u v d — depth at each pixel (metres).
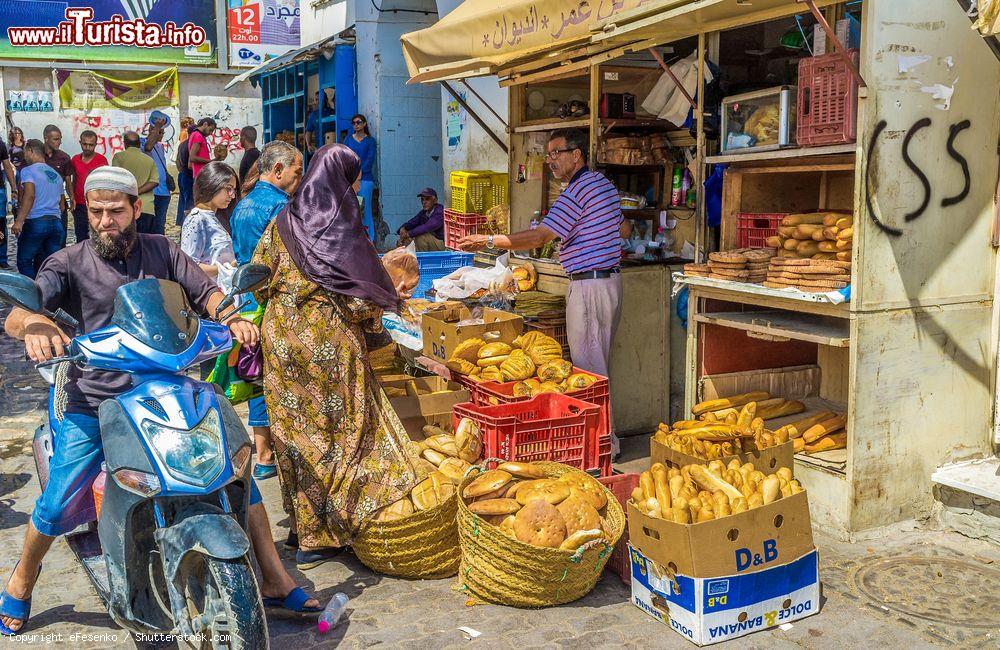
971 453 4.50
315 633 3.47
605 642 3.38
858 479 4.19
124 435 2.80
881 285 4.10
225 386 4.75
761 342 5.34
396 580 3.92
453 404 4.80
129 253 3.36
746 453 4.08
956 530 4.33
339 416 3.93
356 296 3.88
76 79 20.55
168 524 2.88
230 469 2.84
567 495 3.71
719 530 3.34
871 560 4.05
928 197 4.15
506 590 3.59
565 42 5.14
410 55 6.62
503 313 5.50
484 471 3.95
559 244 6.48
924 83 4.04
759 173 5.02
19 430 6.15
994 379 4.50
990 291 4.42
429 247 9.30
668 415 6.10
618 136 6.05
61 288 3.24
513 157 7.05
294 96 16.52
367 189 12.47
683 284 5.07
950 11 4.04
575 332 5.24
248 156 13.41
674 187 6.00
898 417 4.25
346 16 14.95
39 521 3.28
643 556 3.55
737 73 5.76
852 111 3.97
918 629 3.47
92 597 3.78
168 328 2.90
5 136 20.30
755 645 3.36
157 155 13.86
